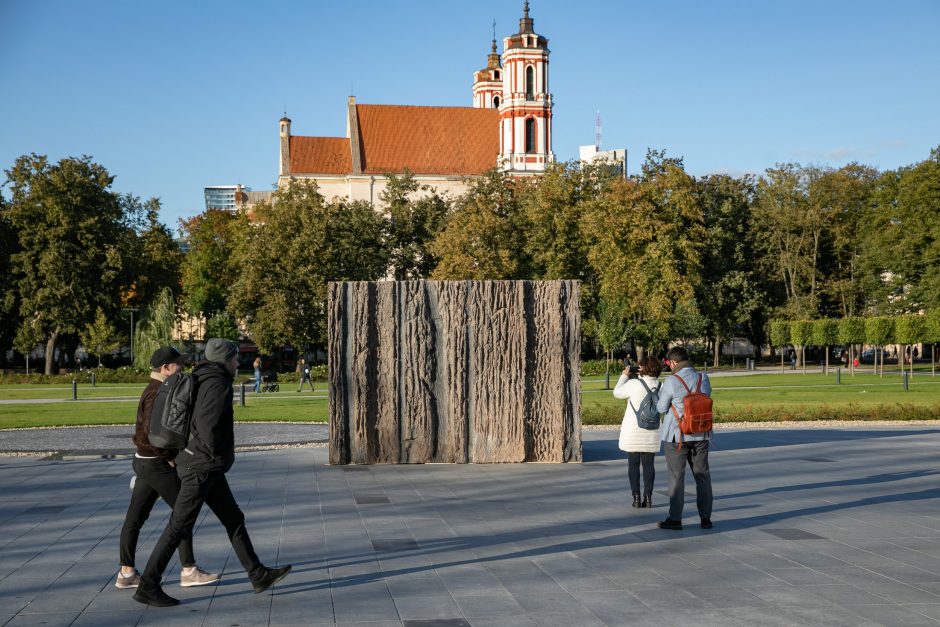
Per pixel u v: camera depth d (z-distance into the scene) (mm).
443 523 10305
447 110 100125
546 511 11141
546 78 97125
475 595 7148
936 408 25594
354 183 95312
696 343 75312
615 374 58250
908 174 64125
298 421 25547
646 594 7195
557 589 7348
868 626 6309
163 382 7555
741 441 20094
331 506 11508
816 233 72625
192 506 6930
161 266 70875
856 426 24078
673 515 9922
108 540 9422
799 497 12367
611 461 16438
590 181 63750
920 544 9211
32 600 7047
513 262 58656
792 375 55031
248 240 63094
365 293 16031
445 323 16125
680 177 60094
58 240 62500
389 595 7152
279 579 7199
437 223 67562
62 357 83000
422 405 16047
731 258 72125
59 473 14992
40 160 63531
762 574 7895
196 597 7129
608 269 58875
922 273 64250
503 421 16141
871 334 51969
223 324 72625
